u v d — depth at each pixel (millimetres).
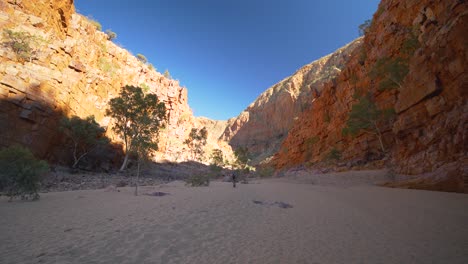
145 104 35781
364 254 4258
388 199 11656
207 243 4816
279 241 5043
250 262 3830
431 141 18125
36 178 10836
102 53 51219
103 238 4945
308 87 118438
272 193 15602
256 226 6363
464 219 6953
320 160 51375
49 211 7863
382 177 22000
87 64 42812
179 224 6305
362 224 6645
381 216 7742
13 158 10586
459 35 16562
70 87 34312
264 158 119062
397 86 31312
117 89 52375
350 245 4785
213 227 6125
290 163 70188
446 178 13383
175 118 75938
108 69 50219
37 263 3547
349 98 47156
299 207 9695
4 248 4188
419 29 28609
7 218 6590
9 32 27703
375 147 35688
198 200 11195
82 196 12328
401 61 29766
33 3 32969
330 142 52469
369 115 33750
